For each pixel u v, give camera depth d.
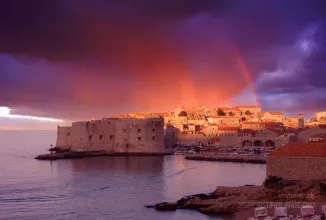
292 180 89.50
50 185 123.75
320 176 87.19
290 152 91.38
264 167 171.88
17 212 90.81
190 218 83.88
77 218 86.31
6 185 123.69
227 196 94.38
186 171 157.88
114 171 157.88
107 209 93.19
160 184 124.81
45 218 86.25
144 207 94.25
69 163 189.88
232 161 199.12
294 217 69.06
